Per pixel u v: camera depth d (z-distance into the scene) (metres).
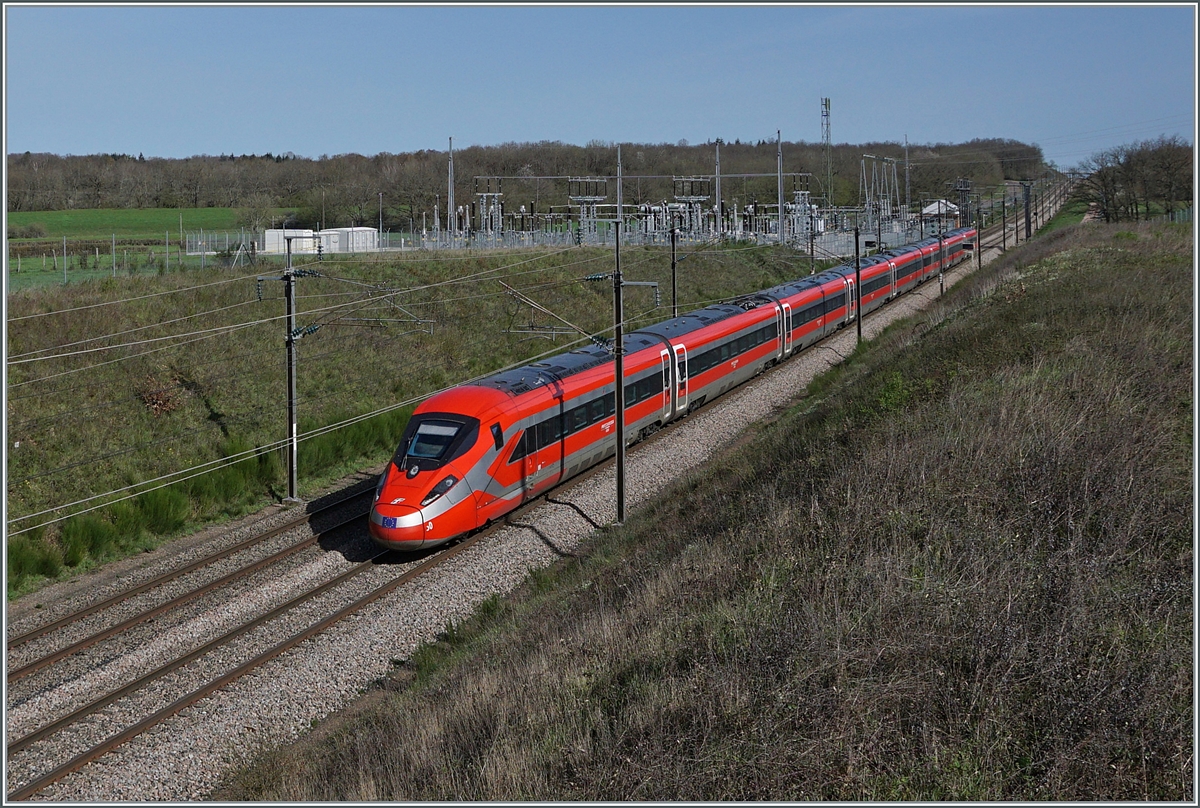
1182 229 60.12
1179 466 15.27
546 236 69.19
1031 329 25.14
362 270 44.84
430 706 13.74
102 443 26.39
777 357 39.91
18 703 15.11
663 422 30.52
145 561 21.83
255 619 17.88
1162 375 19.34
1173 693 9.97
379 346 37.91
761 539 15.91
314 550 21.92
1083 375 19.61
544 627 15.83
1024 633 11.10
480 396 22.38
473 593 19.39
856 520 14.95
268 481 26.92
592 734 11.63
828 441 21.52
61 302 32.22
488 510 21.81
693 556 16.62
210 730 14.41
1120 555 12.56
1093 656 10.55
